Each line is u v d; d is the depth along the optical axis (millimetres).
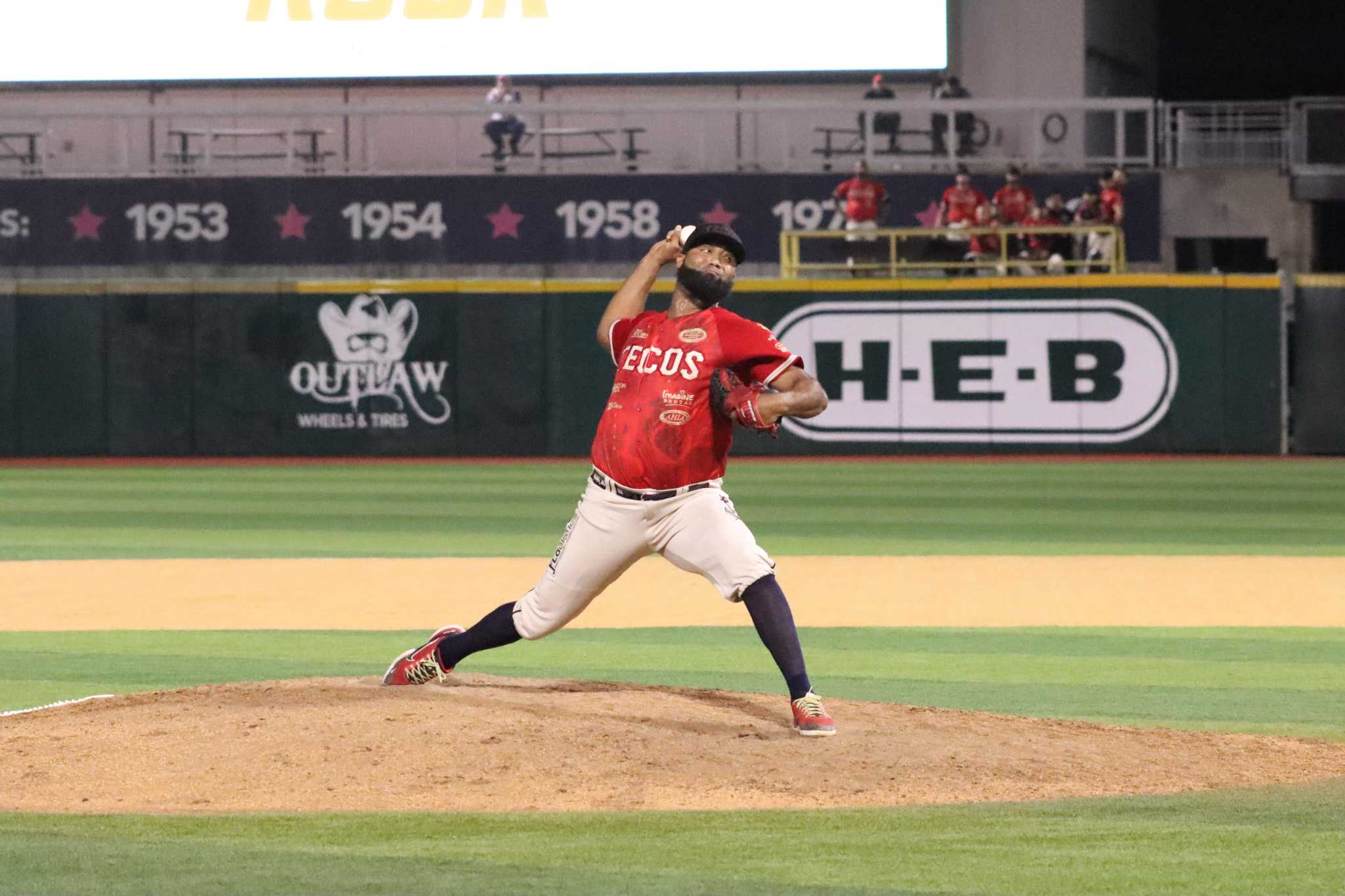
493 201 63219
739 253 13031
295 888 9672
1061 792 12172
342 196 63219
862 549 31047
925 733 13688
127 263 63188
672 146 68375
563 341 56812
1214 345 54750
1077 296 54938
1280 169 63500
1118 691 17422
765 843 10633
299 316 57156
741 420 12578
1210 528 34781
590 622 22359
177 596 24734
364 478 48844
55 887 9703
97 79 68438
